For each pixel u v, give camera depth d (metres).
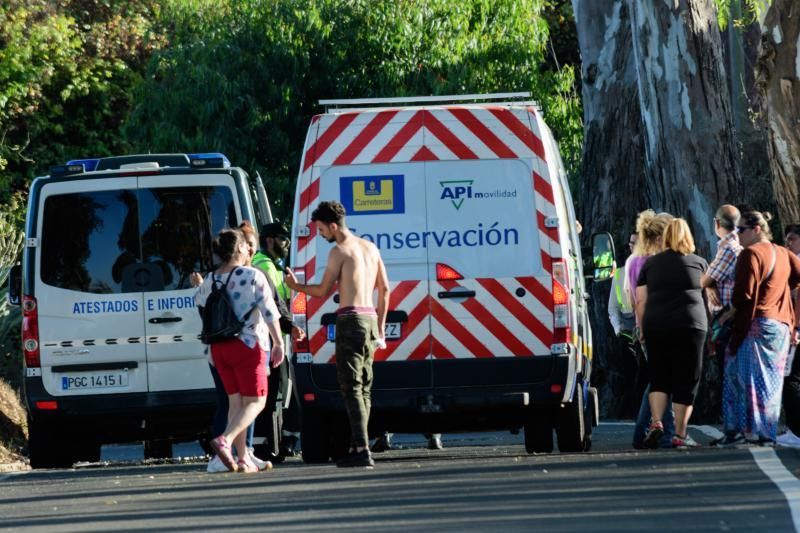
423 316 36.03
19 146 106.69
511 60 87.69
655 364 38.47
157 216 41.22
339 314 34.22
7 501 30.17
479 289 35.97
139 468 39.28
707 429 51.00
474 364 35.94
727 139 65.19
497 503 25.53
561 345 35.78
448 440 55.72
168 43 113.75
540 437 38.88
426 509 25.05
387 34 87.00
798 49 50.81
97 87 110.12
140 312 40.97
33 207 41.28
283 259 41.91
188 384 41.00
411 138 36.34
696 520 23.11
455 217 36.12
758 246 38.31
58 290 41.06
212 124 86.12
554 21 123.62
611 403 71.06
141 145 88.25
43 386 40.91
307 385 36.41
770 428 38.53
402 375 35.94
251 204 41.66
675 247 38.31
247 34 86.94
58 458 42.16
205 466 38.78
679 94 65.06
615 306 46.09
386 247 36.19
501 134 36.28
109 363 40.88
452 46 87.44
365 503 26.33
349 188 36.41
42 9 106.69
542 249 35.97
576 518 23.45
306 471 34.16
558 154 41.75
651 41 65.69
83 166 41.56
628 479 28.80
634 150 72.88
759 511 24.05
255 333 35.31
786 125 51.25
